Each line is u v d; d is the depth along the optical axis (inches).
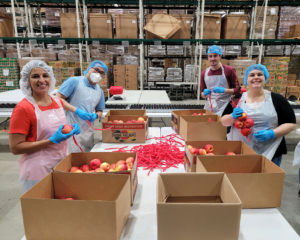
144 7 257.9
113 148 69.8
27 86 49.1
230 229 30.7
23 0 238.5
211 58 105.4
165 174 39.1
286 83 251.1
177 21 201.2
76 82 80.9
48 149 52.0
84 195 41.4
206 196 40.3
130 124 74.0
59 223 32.3
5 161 129.4
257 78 60.1
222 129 72.7
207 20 209.9
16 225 79.3
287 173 116.6
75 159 51.7
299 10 233.8
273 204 40.6
